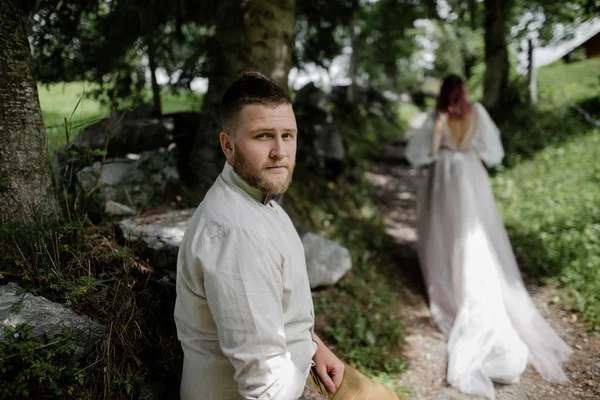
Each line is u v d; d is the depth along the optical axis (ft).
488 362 8.28
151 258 6.93
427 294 12.00
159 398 5.49
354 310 10.21
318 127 18.57
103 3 9.96
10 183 6.15
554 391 7.76
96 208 8.02
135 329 5.74
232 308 4.06
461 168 10.86
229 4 10.72
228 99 4.53
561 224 13.28
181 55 13.84
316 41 17.01
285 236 4.81
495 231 10.87
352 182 19.40
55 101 11.62
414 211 19.44
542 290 10.98
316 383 5.53
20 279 5.55
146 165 10.32
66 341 5.02
